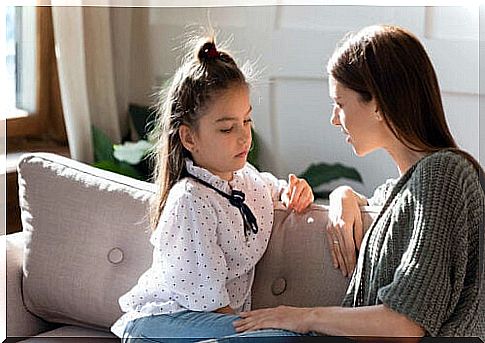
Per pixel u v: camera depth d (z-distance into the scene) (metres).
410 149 1.72
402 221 1.64
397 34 1.74
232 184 1.90
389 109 1.70
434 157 1.64
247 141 1.87
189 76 1.86
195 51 1.90
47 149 3.32
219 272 1.80
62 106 3.38
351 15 2.90
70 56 3.21
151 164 3.29
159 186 1.92
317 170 3.08
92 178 2.12
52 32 3.36
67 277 2.06
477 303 1.62
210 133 1.84
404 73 1.70
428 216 1.58
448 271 1.57
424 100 1.71
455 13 2.64
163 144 1.90
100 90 3.35
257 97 3.15
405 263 1.57
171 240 1.81
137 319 1.83
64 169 2.14
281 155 3.14
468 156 1.68
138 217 2.04
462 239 1.59
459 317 1.60
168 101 1.90
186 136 1.87
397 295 1.55
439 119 1.72
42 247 2.10
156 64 3.43
